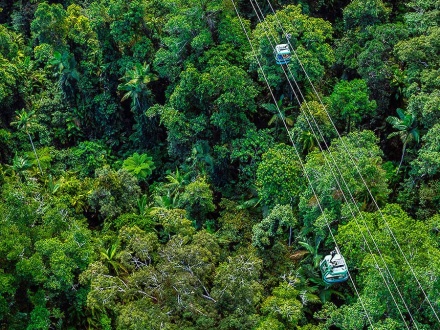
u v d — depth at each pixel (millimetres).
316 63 41438
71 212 40375
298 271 34438
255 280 33000
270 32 41406
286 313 30828
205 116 42656
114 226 39188
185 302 30766
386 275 29453
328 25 43625
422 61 40875
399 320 29578
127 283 33000
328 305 31750
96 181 39906
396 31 43344
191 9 42156
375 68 42344
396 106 43844
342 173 34188
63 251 33125
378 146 39219
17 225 34375
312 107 39750
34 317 31984
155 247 34625
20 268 31750
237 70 40188
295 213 37375
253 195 41031
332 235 31656
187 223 35875
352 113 40969
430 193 35500
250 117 43750
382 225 32125
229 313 31281
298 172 36969
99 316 34781
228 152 41375
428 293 29031
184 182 42688
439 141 35094
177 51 43219
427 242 31094
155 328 29516
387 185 37031
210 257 33438
